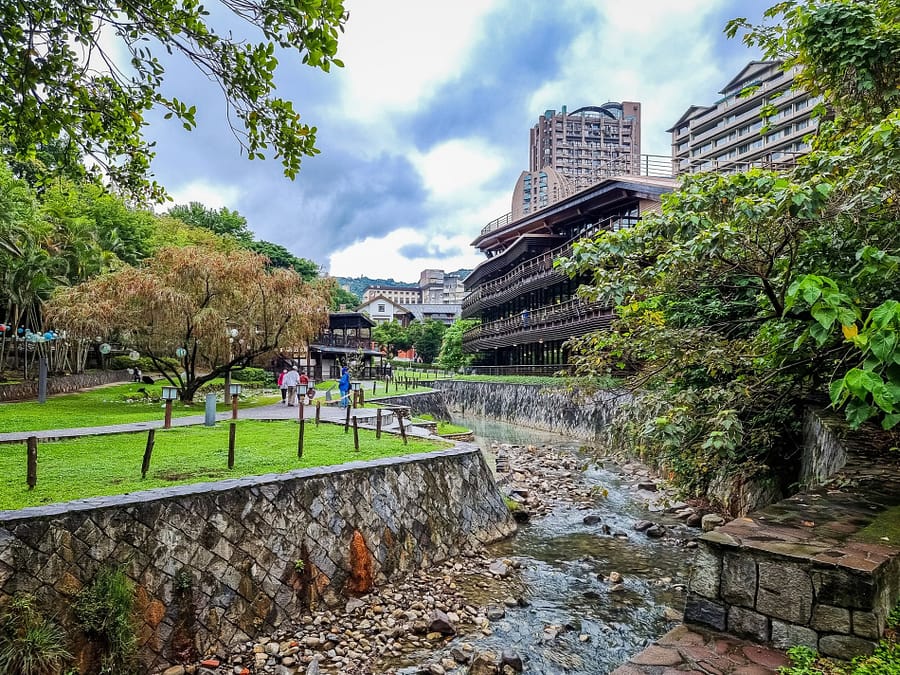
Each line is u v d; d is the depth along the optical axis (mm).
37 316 26047
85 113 4555
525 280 37906
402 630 6961
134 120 4668
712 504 12453
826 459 7586
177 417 15594
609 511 13164
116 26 3979
